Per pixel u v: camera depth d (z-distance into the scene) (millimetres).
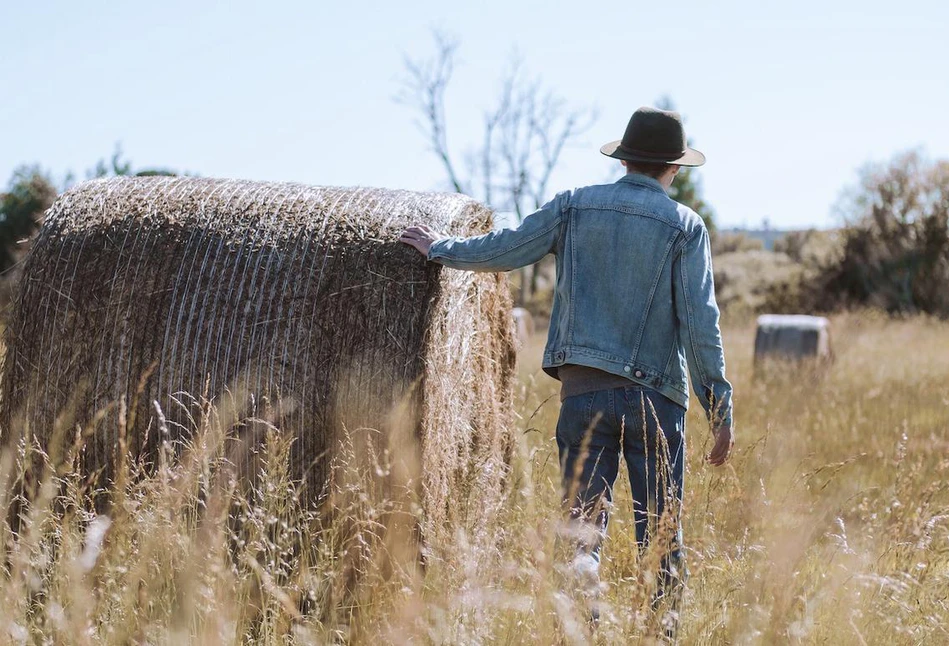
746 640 2975
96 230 4422
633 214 3709
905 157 31547
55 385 4355
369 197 4324
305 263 4129
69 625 2848
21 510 4230
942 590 3646
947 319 28578
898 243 31297
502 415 5273
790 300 32469
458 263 3916
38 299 4430
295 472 4094
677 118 3818
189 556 3238
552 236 3818
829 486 5918
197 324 4184
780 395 10070
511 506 4367
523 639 3010
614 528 4234
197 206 4379
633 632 3080
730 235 48188
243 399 3930
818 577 3551
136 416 4238
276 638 3115
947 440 7391
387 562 3914
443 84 34625
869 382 11477
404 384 3986
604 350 3648
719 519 3871
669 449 3688
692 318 3654
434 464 4086
